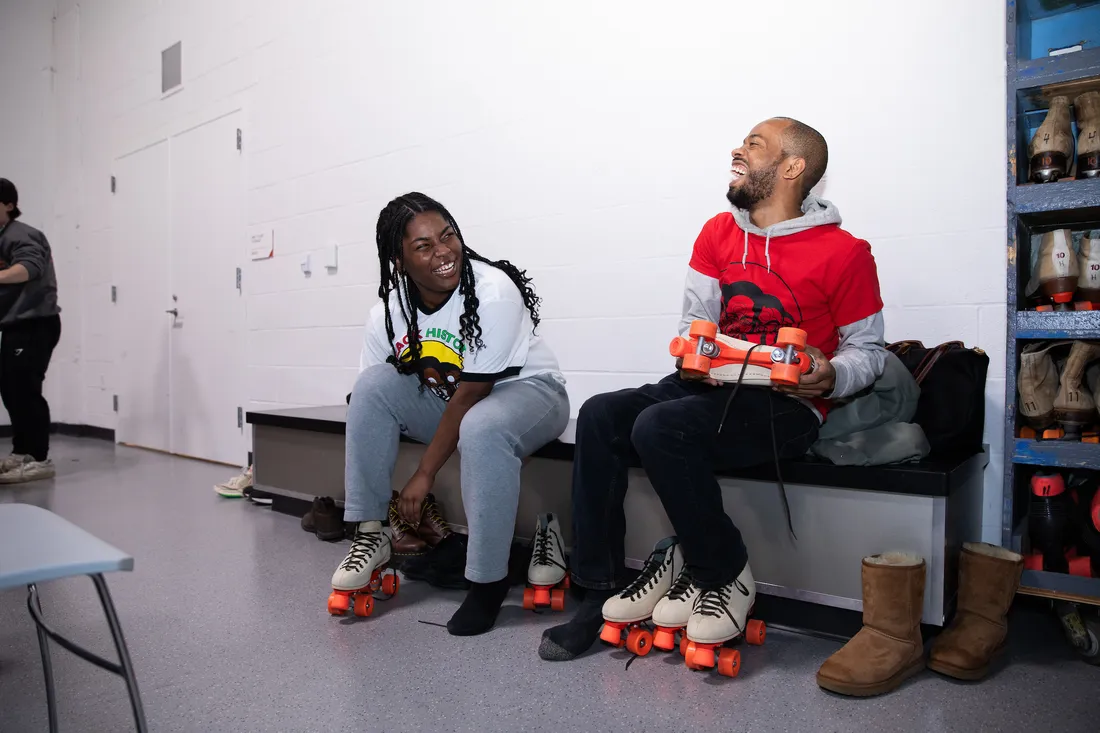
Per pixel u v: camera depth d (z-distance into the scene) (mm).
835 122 1980
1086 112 1516
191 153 4027
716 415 1379
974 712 1191
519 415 1581
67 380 5281
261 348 3625
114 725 1155
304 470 2562
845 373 1336
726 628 1316
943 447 1590
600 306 2436
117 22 4621
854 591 1438
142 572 1981
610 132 2395
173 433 4234
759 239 1497
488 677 1334
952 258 1821
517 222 2627
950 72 1811
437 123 2850
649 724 1159
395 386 1717
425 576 1895
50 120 5309
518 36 2602
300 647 1476
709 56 2191
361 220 3137
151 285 4375
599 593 1479
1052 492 1518
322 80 3281
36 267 3312
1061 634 1537
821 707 1213
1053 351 1623
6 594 1802
